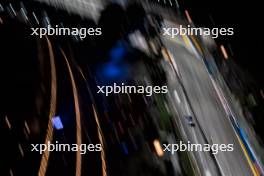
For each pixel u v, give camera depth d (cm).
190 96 1100
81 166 681
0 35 1185
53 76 1035
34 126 773
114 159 731
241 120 1337
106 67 1141
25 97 880
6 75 955
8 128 746
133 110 939
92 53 1223
